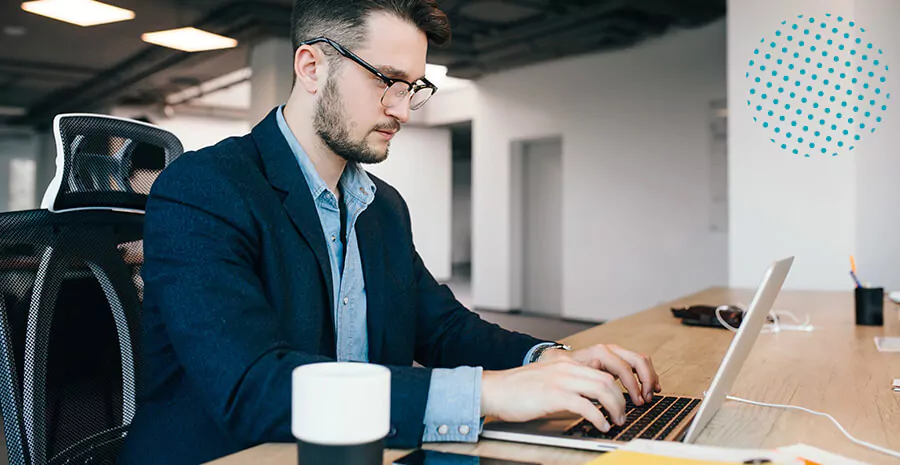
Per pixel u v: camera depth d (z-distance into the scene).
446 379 0.74
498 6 5.90
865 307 1.83
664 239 6.61
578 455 0.70
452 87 9.06
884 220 3.20
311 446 0.50
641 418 0.81
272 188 0.93
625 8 5.85
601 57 7.03
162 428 0.87
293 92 0.97
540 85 7.61
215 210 0.84
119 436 1.06
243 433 0.73
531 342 1.07
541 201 7.91
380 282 1.03
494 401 0.74
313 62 0.93
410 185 11.88
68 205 1.04
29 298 0.96
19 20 6.62
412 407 0.72
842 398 0.98
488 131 8.16
